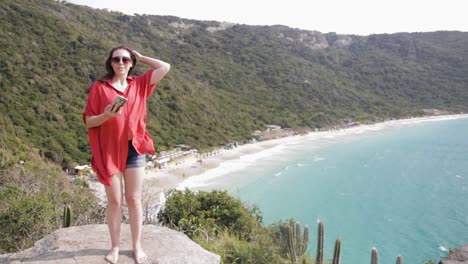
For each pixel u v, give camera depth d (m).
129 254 4.01
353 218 35.31
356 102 117.06
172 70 80.69
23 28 53.06
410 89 134.50
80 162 36.88
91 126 3.55
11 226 9.55
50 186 15.20
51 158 34.78
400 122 106.88
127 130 3.66
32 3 70.44
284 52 137.75
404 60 154.00
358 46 166.50
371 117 105.94
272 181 47.94
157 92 65.19
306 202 39.97
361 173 52.66
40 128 38.50
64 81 47.53
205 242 10.53
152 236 4.52
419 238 30.61
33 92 42.62
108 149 3.60
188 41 121.38
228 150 62.81
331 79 126.62
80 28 64.88
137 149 3.74
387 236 31.02
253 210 18.03
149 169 46.84
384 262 26.52
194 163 53.25
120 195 3.77
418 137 83.25
